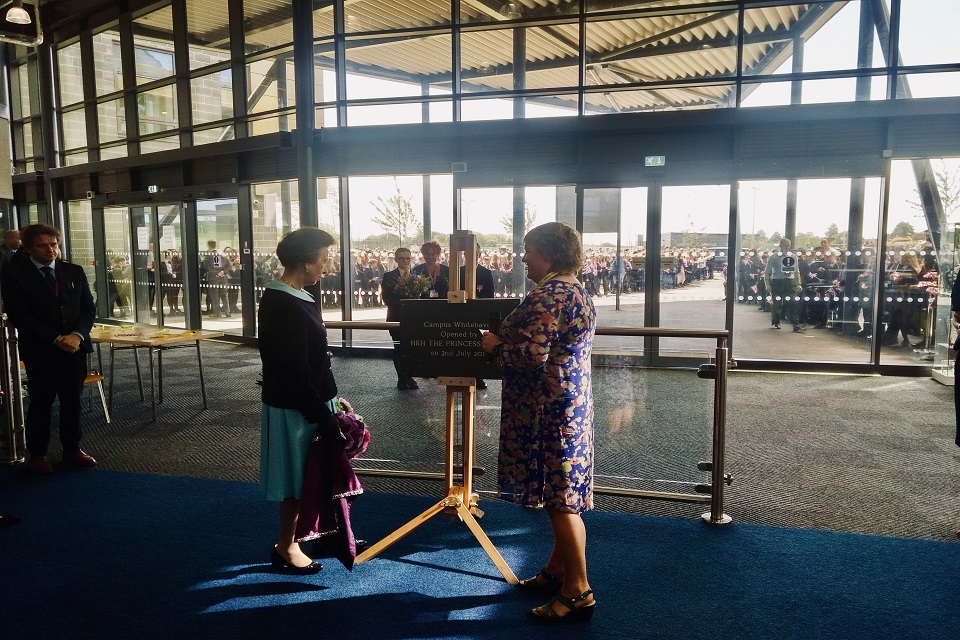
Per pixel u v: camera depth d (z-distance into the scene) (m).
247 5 10.05
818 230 7.89
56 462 4.63
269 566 3.07
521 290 8.96
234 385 7.35
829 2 7.71
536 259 2.62
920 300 7.66
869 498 3.91
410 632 2.52
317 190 9.60
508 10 8.73
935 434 5.26
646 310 8.47
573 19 8.51
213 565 3.08
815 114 7.59
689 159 8.16
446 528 3.53
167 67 11.29
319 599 2.77
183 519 3.62
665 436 3.76
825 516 3.65
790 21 7.87
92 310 4.63
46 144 13.53
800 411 6.03
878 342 7.81
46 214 14.46
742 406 6.23
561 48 8.62
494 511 3.77
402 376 4.07
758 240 8.07
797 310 8.08
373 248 9.51
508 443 2.64
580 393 2.55
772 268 8.08
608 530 3.46
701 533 3.42
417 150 9.09
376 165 9.26
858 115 7.45
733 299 8.16
